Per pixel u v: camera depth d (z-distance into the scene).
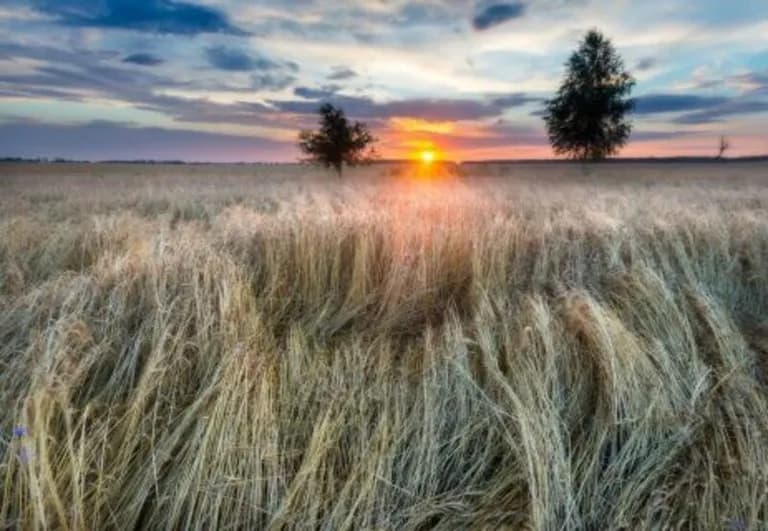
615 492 1.89
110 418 1.96
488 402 2.19
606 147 30.73
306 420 2.14
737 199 9.80
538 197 10.48
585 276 3.63
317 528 1.76
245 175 39.59
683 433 2.07
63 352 2.19
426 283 3.54
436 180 27.11
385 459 1.96
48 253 4.19
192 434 1.94
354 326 3.17
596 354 2.38
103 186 18.80
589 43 29.55
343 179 30.45
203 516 1.75
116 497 1.79
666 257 3.99
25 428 1.68
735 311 3.48
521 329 2.62
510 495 1.88
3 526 1.62
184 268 3.14
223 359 2.23
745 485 1.79
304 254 3.63
